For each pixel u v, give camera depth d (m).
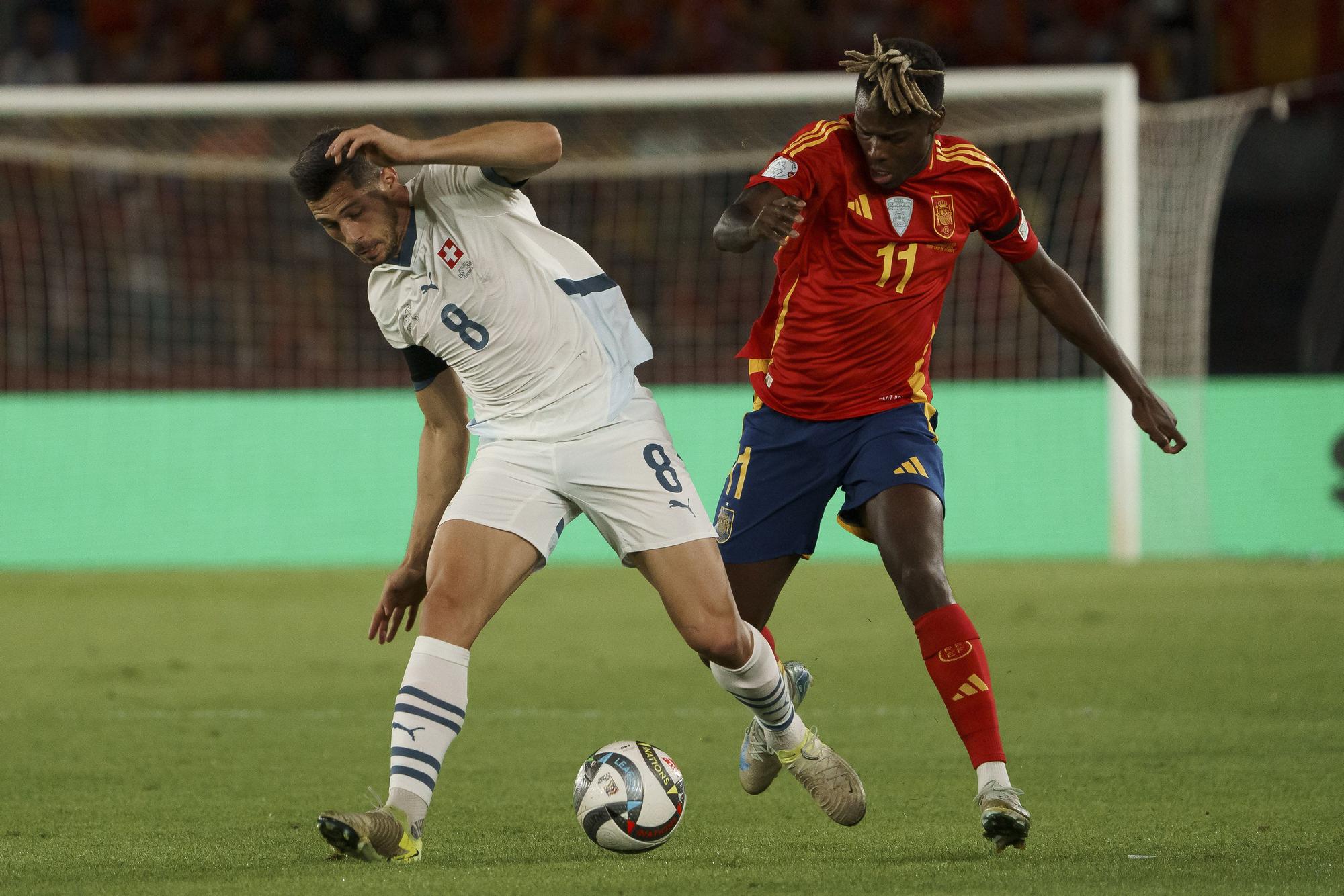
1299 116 62.69
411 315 13.63
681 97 45.28
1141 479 47.44
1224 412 47.59
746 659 13.88
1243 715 21.95
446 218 13.41
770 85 45.56
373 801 16.72
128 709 23.84
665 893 11.58
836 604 36.84
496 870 12.58
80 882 12.29
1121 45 66.38
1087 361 54.25
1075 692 24.27
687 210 60.34
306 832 14.77
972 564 45.25
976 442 48.12
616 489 13.43
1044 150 59.59
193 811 16.05
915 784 17.48
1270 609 34.09
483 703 24.11
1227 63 64.88
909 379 15.78
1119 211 44.16
